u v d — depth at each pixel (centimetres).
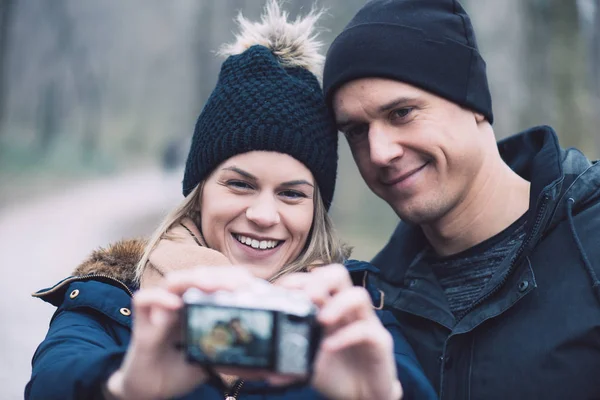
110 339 212
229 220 245
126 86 6228
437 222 262
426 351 255
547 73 761
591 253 234
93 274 231
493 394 235
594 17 751
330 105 264
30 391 187
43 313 817
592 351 226
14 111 4631
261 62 252
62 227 1695
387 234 1766
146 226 1770
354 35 250
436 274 270
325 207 265
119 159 4100
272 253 247
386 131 252
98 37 5838
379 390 165
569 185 248
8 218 1828
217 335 151
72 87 5056
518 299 238
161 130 5750
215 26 2175
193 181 257
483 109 260
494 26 1597
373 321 163
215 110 251
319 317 158
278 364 150
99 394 173
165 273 225
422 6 255
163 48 6425
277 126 242
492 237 260
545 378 228
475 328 245
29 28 4525
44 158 3069
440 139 249
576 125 740
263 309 150
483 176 259
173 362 163
